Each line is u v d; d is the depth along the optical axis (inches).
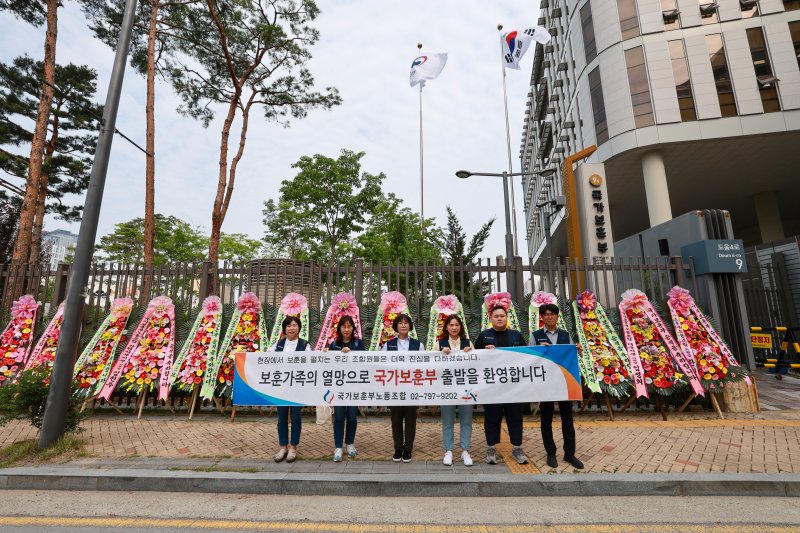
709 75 717.9
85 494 156.6
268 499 151.9
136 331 283.3
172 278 305.1
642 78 744.3
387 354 188.9
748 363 301.9
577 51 885.8
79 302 209.2
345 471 167.6
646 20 755.4
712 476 158.2
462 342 191.8
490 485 156.1
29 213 432.8
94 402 272.1
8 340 296.0
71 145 841.5
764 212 955.3
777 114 687.1
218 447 202.1
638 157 771.4
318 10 625.0
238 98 589.9
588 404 275.4
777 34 709.3
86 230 213.6
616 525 129.1
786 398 311.4
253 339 279.1
